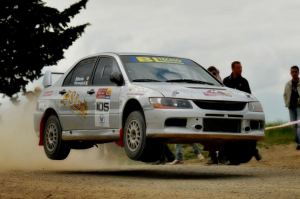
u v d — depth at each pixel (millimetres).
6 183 18297
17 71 57156
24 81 57438
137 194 15812
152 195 15656
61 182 19125
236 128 21281
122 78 22344
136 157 21312
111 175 22922
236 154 23094
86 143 25156
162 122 20609
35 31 57375
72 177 21453
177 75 22719
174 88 21203
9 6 56938
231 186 18125
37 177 21141
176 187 17750
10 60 56719
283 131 41750
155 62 23109
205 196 15555
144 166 28906
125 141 21797
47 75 26016
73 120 23984
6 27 56281
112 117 22297
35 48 56875
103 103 22703
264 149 35719
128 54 23328
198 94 21047
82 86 23984
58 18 57688
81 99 23688
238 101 21391
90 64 24172
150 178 21375
